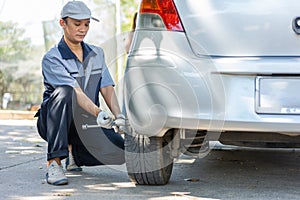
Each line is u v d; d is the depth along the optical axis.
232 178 3.72
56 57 3.54
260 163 4.34
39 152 4.91
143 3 3.12
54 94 3.46
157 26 3.07
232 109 2.95
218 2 3.03
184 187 3.41
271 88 2.93
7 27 14.18
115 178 3.68
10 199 3.10
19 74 13.77
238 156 4.67
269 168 4.12
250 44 2.98
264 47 2.98
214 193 3.26
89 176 3.75
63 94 3.44
